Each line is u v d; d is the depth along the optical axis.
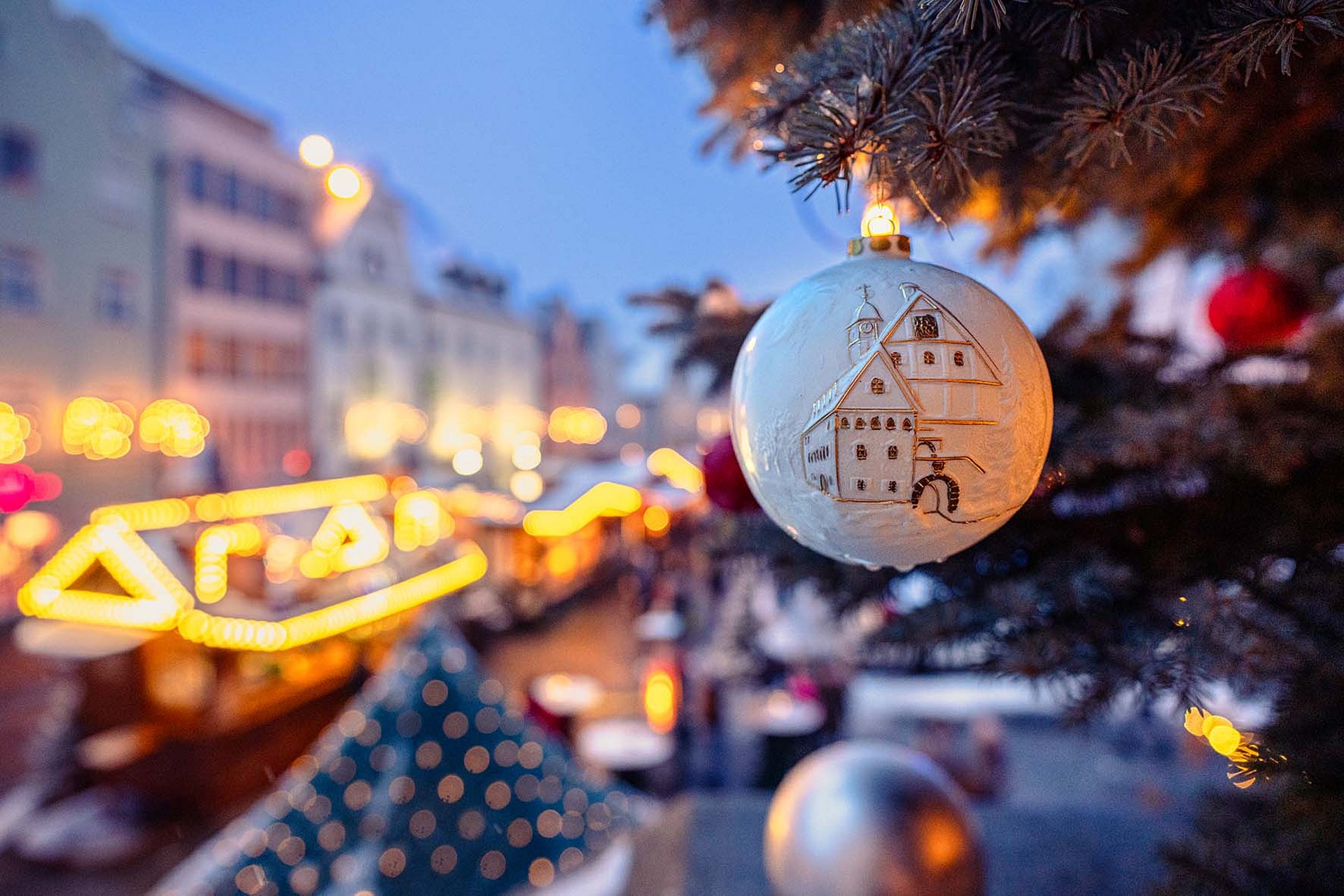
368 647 7.80
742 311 1.58
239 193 16.89
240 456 16.92
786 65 0.87
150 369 14.74
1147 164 1.20
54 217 12.95
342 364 19.80
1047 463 1.07
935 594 1.27
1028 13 0.78
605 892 2.55
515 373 28.03
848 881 1.51
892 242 0.77
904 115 0.69
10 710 8.37
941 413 0.68
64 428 12.94
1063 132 0.82
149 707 6.22
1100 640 1.05
